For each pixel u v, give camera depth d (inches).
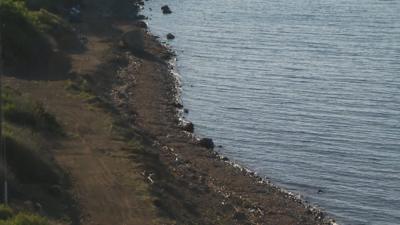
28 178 1583.4
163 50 4456.2
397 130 2913.4
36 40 3272.6
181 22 5757.9
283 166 2493.8
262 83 3747.5
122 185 1750.7
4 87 2283.5
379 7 6545.3
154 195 1740.9
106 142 2107.5
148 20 5836.6
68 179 1727.4
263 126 2974.9
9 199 1408.7
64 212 1514.5
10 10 3213.6
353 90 3609.7
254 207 2057.1
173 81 3693.4
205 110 3196.4
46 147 1913.1
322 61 4333.2
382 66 4195.4
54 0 5059.1
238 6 6633.9
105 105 2657.5
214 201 1975.9
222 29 5408.5
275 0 6988.2
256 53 4564.5
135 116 2847.0
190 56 4416.8
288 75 3956.7
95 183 1739.7
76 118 2341.3
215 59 4362.7
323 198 2224.4
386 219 2091.5
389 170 2460.6
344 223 2057.1
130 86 3344.0
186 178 2133.4
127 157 1984.5
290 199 2193.7
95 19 5319.9
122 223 1541.6
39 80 2864.2
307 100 3412.9
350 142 2760.8
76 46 3924.7
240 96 3472.0
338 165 2511.1
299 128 2947.8
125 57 3949.3
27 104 2108.8
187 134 2768.2
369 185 2333.9
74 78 2999.5
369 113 3179.1
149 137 2544.3
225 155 2586.1
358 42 4936.0
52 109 2405.3
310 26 5541.3
